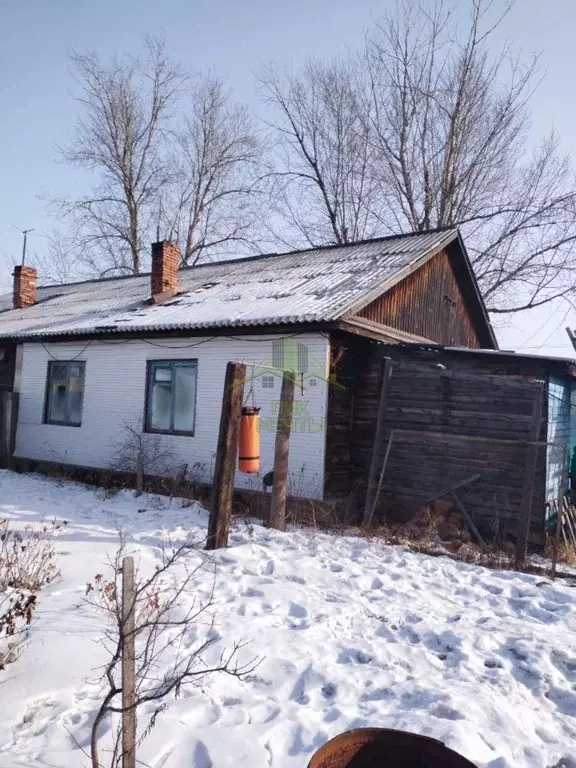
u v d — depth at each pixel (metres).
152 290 14.03
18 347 14.40
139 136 30.45
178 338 11.09
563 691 4.02
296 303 10.12
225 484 6.98
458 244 13.85
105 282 20.31
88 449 12.55
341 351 9.70
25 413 14.08
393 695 3.75
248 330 9.81
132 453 11.48
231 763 2.89
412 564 6.76
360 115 26.91
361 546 7.39
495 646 4.60
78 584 5.30
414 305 12.56
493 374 8.69
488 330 16.09
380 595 5.66
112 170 30.30
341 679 3.87
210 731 3.14
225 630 4.52
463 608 5.46
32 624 4.28
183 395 11.07
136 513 8.85
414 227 25.83
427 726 3.27
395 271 10.87
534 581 6.37
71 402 13.20
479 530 8.39
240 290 12.67
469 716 3.48
